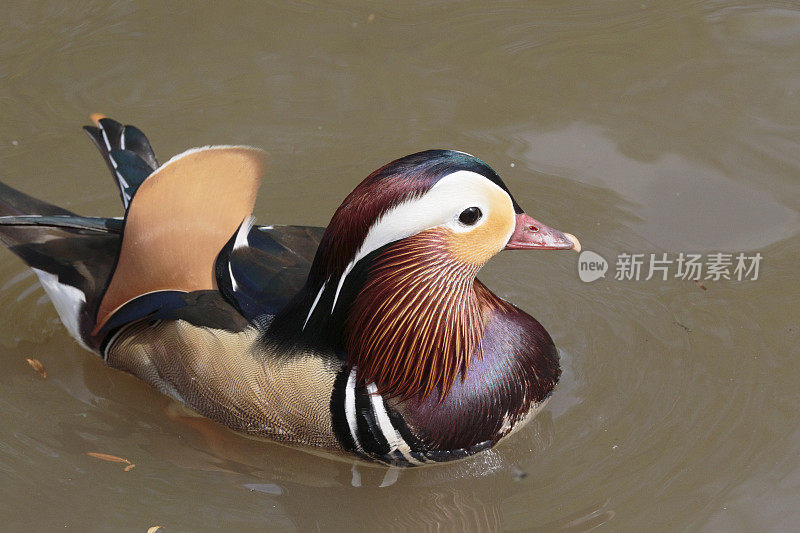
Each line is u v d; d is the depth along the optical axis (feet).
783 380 24.54
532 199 29.99
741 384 24.50
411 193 19.13
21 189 30.32
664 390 24.47
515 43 35.73
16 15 36.88
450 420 21.97
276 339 21.50
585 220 29.32
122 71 34.53
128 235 22.03
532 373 22.76
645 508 21.49
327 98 33.68
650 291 27.30
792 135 31.58
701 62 34.45
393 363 21.30
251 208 22.03
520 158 31.37
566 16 36.99
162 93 33.73
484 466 22.89
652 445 23.03
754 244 28.37
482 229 19.99
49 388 25.29
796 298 26.76
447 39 36.04
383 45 35.76
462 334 21.45
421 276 20.54
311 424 21.89
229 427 23.24
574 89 33.78
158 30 36.27
